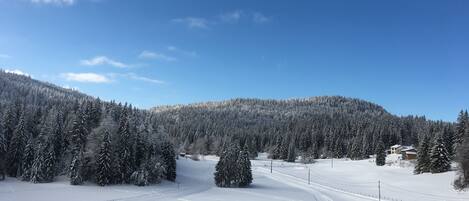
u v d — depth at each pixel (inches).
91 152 3890.3
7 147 3887.8
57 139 4156.0
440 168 4766.2
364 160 7480.3
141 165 4116.6
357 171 5905.5
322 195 4077.3
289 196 3914.9
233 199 3572.8
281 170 6323.8
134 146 4180.6
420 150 5044.3
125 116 4584.2
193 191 4010.8
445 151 4788.4
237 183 4468.5
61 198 3093.0
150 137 4571.9
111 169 3917.3
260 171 6156.5
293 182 5093.5
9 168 3838.6
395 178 4945.9
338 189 4498.0
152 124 5738.2
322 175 5846.5
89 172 3924.7
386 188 4466.0
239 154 4579.2
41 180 3725.4
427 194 3927.2
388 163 6353.3
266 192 4148.6
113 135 4069.9
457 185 3978.8
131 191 3683.6
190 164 6264.8
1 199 2901.1
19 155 3858.3
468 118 5068.9
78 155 3831.2
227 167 4512.8
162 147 4672.7
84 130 4210.1
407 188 4323.3
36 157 3767.2
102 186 3811.5
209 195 3777.1
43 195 3159.5
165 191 3848.4
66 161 4023.1
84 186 3730.3
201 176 5310.0
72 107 5383.9
